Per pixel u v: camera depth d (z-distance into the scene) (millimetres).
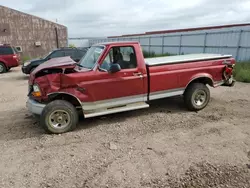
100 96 4484
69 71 4465
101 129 4500
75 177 2949
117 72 4516
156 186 2725
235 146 3672
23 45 21516
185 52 19266
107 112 4617
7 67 14055
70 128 4379
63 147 3787
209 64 5430
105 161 3309
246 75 9375
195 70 5262
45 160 3387
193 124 4637
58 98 4422
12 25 20703
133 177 2906
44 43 22531
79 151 3635
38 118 5117
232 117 4992
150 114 5301
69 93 4258
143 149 3639
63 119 4324
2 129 4605
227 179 2838
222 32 15461
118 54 4609
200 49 17641
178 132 4266
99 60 4453
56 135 4250
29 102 4438
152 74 4840
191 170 3031
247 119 4863
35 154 3574
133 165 3180
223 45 15516
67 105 4277
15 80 11016
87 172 3049
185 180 2828
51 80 4180
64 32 23422
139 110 5602
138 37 26641
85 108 4426
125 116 5199
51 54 11227
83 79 4293
